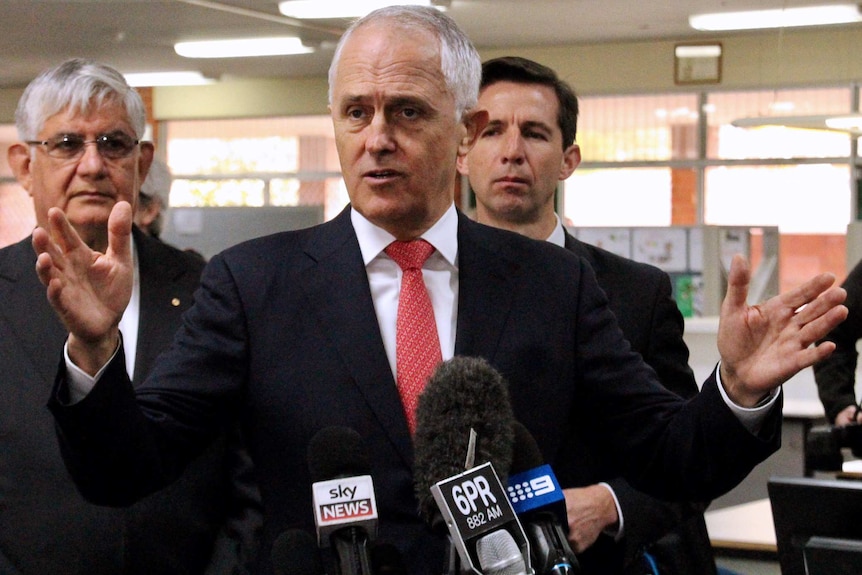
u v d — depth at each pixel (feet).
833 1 28.86
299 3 28.07
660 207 37.86
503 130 7.18
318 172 42.65
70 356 3.88
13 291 6.44
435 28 4.34
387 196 4.37
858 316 13.12
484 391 3.36
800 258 36.63
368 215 4.44
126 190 6.51
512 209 7.17
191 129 43.42
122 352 3.93
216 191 43.27
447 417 3.32
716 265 22.04
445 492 3.06
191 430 4.39
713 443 4.09
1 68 38.96
